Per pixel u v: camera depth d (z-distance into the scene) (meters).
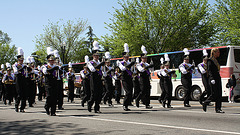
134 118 7.77
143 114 8.73
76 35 42.91
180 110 9.83
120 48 28.42
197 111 9.38
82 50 43.72
